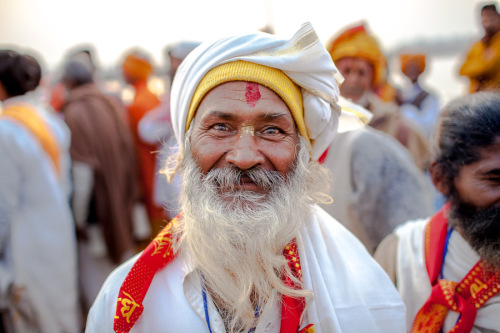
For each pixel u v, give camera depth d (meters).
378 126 2.44
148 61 4.05
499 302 1.10
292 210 1.02
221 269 1.02
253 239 0.98
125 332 0.98
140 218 3.48
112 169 3.00
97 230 2.99
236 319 1.00
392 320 1.06
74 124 2.95
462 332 1.10
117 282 1.10
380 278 1.11
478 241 1.13
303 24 1.02
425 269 1.24
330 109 1.11
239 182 1.00
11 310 2.33
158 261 1.04
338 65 2.20
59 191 2.51
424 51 4.96
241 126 1.00
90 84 3.19
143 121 3.50
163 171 1.22
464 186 1.16
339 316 1.02
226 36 1.04
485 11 2.17
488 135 1.10
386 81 4.33
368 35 2.20
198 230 1.00
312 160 1.15
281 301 1.04
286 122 1.02
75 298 2.62
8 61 2.41
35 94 2.64
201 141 1.02
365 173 1.76
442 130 1.22
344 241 1.16
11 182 2.31
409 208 1.76
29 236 2.38
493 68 2.07
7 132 2.32
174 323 1.02
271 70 1.01
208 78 1.01
